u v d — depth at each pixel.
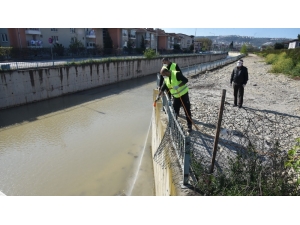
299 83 14.94
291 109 8.62
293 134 6.21
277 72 21.08
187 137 3.47
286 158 3.83
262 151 4.82
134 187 7.04
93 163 8.75
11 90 15.94
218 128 3.73
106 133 11.64
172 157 4.53
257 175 3.60
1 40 31.55
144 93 21.00
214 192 3.48
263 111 8.35
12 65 18.38
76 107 16.31
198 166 4.07
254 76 19.19
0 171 8.44
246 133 5.73
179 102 5.80
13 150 10.07
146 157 8.95
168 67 5.52
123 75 27.84
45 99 18.38
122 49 44.66
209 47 96.69
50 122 13.42
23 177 8.06
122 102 17.53
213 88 13.52
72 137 11.30
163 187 4.94
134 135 11.30
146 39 57.09
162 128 6.00
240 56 48.56
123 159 8.95
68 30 38.16
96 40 44.19
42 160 9.16
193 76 18.92
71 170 8.35
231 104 9.38
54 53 31.31
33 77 17.22
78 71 21.11
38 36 34.47
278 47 61.44
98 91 21.83
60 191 7.25
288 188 3.36
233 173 3.73
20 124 13.13
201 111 8.31
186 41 82.81
